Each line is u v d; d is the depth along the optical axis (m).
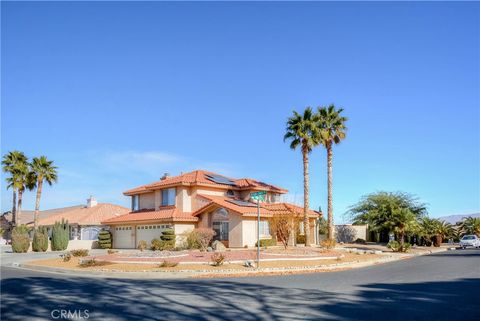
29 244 42.53
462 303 11.86
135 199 46.66
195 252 30.09
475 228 61.16
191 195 41.16
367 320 9.75
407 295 13.29
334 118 41.00
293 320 9.75
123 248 43.97
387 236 51.28
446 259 28.84
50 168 51.69
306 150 39.34
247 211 36.47
